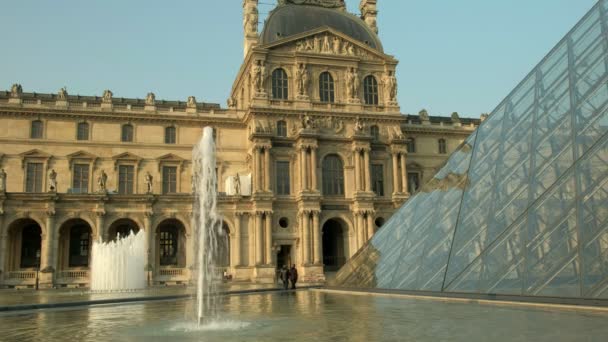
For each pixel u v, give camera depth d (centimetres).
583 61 3638
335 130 9181
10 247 8031
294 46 9281
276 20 9581
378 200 9119
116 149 8906
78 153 8712
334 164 9150
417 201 4509
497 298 2902
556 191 3105
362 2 10931
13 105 8488
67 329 2475
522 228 3130
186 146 9219
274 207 8694
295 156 8931
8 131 8512
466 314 2530
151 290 6238
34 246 8556
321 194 8788
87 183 8731
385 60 9694
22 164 8488
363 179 9038
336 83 9406
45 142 8631
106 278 6919
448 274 3412
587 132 3197
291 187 8856
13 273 7544
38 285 7512
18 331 2423
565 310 2475
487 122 4222
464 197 3844
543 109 3691
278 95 9125
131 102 9562
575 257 2703
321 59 9331
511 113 4000
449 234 3725
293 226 8756
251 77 9112
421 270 3722
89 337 2197
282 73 9206
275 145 8869
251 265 8475
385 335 2020
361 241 8812
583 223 2794
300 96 9094
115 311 3450
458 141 10750
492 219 3400
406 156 9719
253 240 8525
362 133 9119
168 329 2422
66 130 8762
